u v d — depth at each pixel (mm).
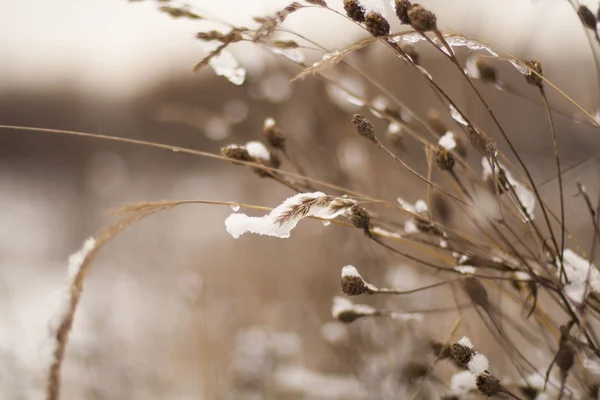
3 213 3854
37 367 1131
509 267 742
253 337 1193
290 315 1394
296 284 1412
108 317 1449
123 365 1264
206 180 2949
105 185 2588
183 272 1817
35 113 4762
